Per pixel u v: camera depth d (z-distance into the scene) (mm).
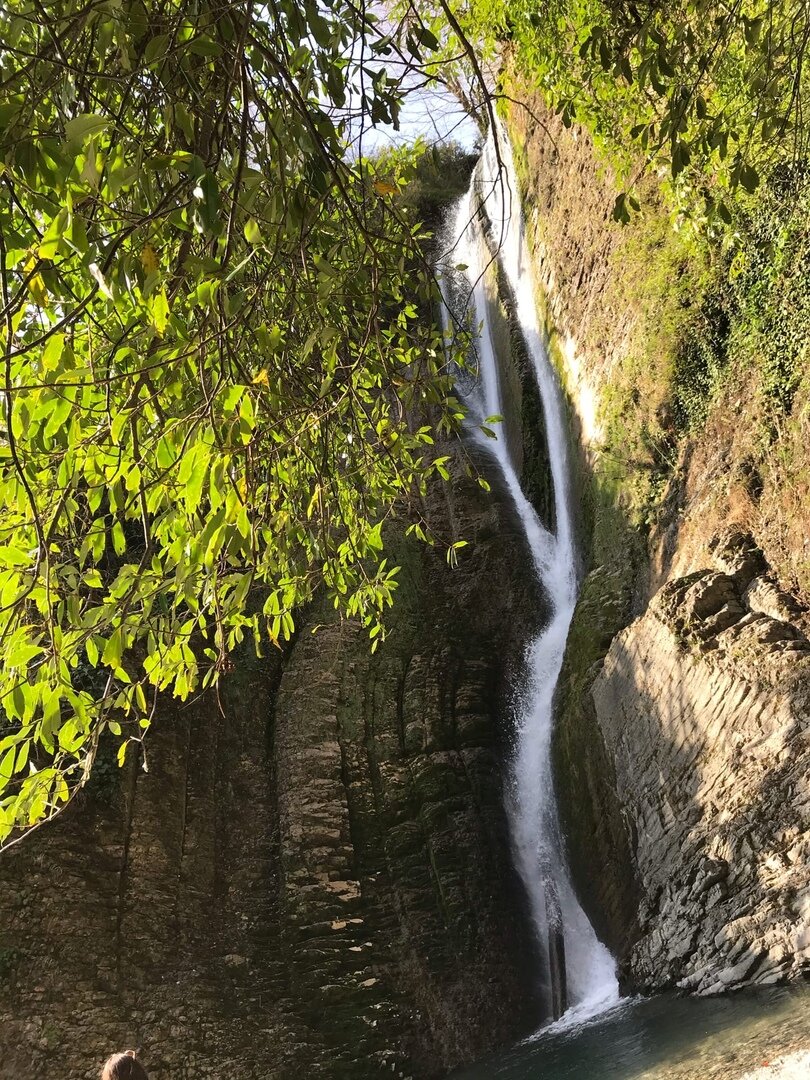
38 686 2303
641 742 9484
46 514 2676
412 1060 9414
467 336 4223
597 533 13688
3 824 2496
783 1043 4934
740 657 8086
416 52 2945
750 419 9195
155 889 10047
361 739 13188
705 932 7434
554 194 17594
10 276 2205
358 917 10781
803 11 5156
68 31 2014
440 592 16547
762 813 7219
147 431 2850
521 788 13109
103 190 2141
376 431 3857
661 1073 5398
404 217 3389
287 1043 9250
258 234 2318
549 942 10969
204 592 2912
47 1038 8188
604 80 6957
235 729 12750
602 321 14156
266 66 2592
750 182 4727
